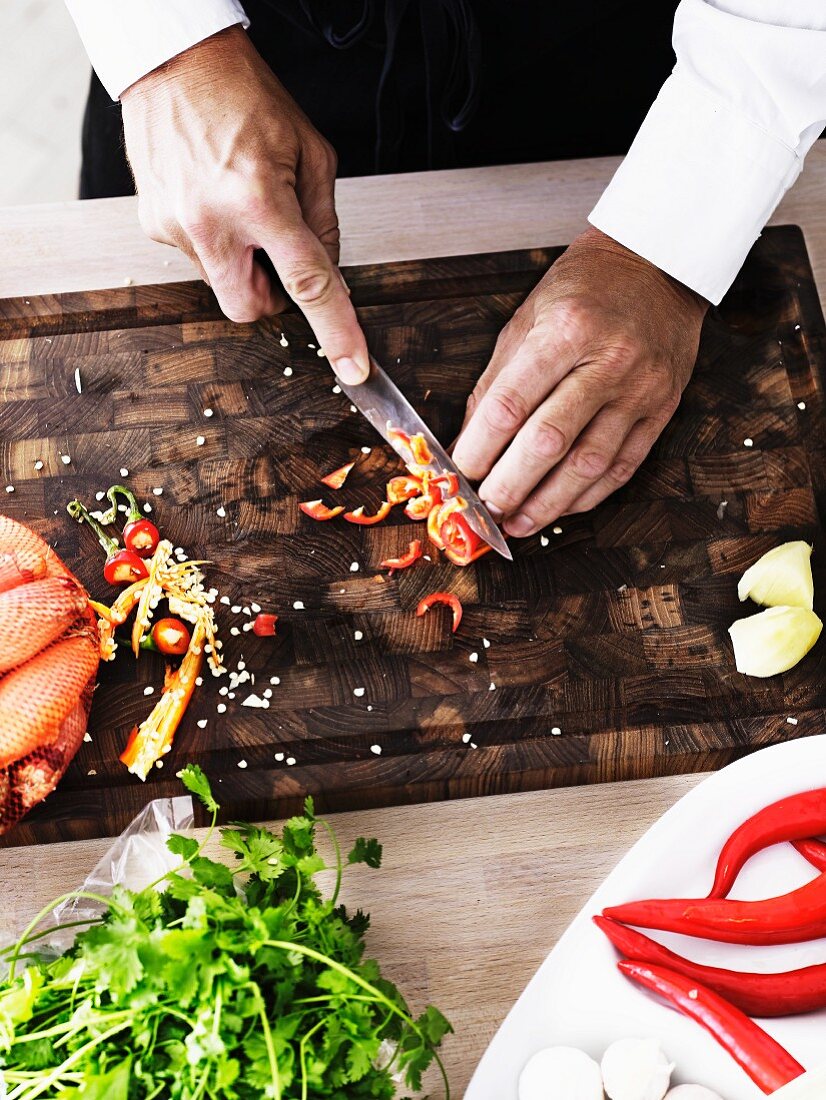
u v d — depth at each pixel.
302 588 0.77
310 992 0.62
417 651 0.76
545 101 0.88
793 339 0.81
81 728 0.72
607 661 0.76
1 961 0.67
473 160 0.92
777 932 0.67
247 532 0.78
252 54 0.77
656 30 0.85
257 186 0.74
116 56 0.75
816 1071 0.59
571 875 0.72
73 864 0.73
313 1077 0.59
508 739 0.74
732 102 0.72
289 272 0.74
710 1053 0.66
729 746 0.74
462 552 0.77
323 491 0.78
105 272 0.82
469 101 0.82
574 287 0.76
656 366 0.76
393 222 0.84
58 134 1.29
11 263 0.82
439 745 0.74
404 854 0.73
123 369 0.80
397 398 0.78
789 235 0.83
